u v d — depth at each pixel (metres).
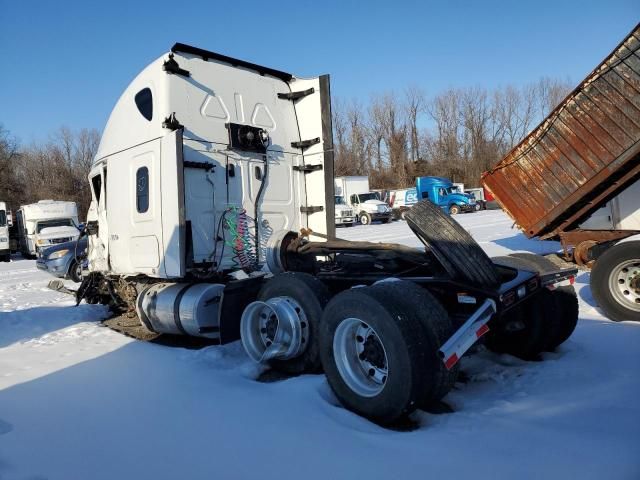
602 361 4.31
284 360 4.41
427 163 64.06
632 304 5.80
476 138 64.25
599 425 3.07
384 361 3.43
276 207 6.70
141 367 4.68
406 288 3.51
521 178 9.09
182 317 5.48
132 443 3.10
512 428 3.11
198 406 3.64
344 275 4.75
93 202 7.52
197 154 5.93
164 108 5.81
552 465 2.61
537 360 4.58
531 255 5.02
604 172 7.93
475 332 3.40
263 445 2.99
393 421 3.34
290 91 7.27
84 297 7.87
